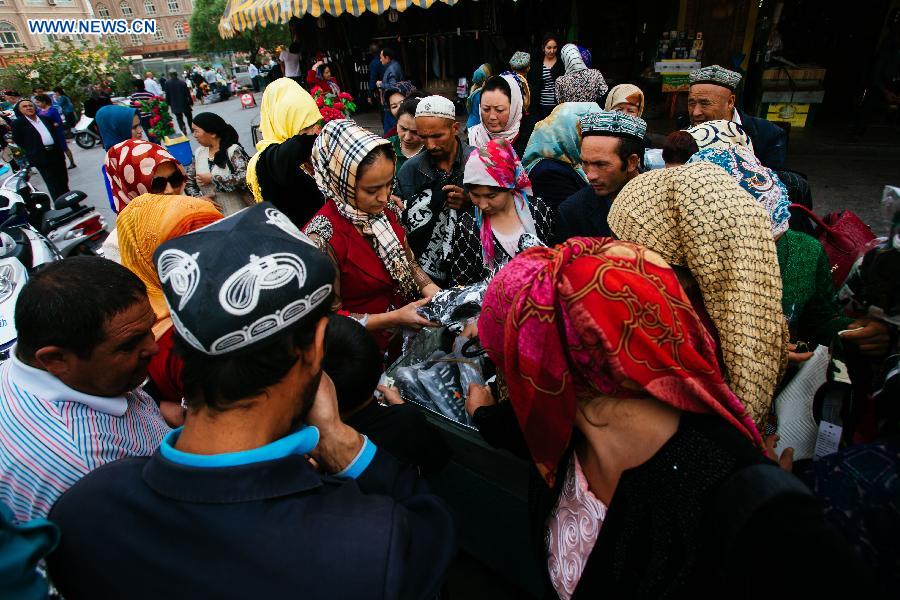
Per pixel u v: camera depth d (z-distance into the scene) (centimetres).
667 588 82
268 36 2275
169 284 71
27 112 757
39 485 113
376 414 140
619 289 83
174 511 71
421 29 977
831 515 92
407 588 73
